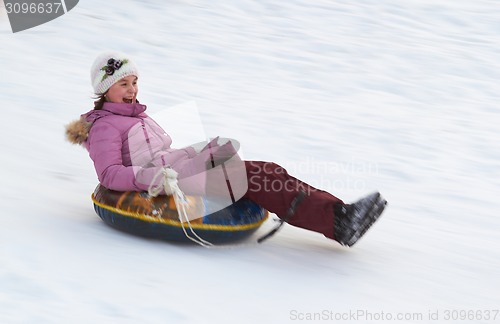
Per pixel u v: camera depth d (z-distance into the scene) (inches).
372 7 1074.1
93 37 911.0
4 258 378.0
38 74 776.9
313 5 1069.8
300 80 826.8
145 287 363.6
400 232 478.0
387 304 368.2
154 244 420.2
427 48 941.2
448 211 526.9
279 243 440.8
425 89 823.1
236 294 365.4
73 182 520.1
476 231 492.1
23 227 422.6
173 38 925.8
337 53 911.7
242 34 954.1
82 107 695.1
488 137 700.0
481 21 1047.6
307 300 366.0
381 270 409.7
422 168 616.1
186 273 383.9
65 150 583.8
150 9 1019.9
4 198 469.4
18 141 592.1
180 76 812.0
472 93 823.1
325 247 440.1
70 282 360.5
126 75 430.3
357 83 828.6
